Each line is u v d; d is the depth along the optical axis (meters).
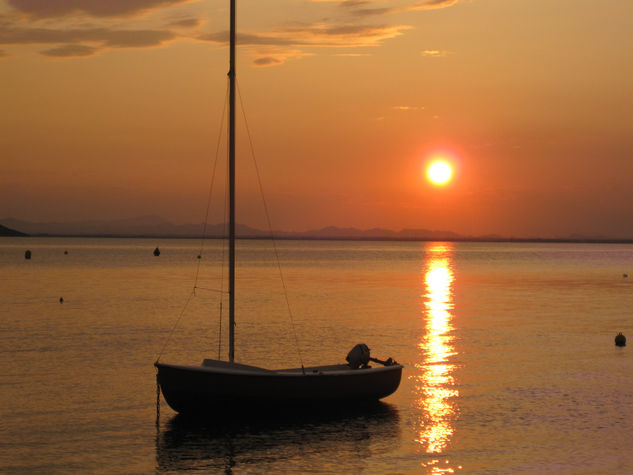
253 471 20.78
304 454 22.23
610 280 112.75
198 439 23.61
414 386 31.67
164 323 52.41
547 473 20.66
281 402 25.53
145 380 32.25
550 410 27.52
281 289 87.31
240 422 25.36
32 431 24.34
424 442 23.47
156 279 103.00
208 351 40.47
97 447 22.75
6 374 33.38
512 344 43.91
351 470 20.91
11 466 21.00
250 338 45.62
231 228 28.89
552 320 56.69
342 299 74.31
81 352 39.59
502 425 25.47
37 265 142.50
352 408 26.77
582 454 22.30
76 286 88.00
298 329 50.00
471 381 32.78
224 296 75.44
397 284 99.19
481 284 101.56
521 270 147.00
